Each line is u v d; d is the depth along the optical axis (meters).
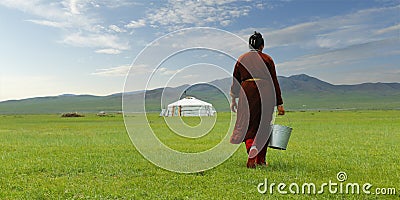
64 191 6.54
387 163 9.30
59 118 50.94
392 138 16.27
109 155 10.73
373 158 10.12
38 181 7.33
